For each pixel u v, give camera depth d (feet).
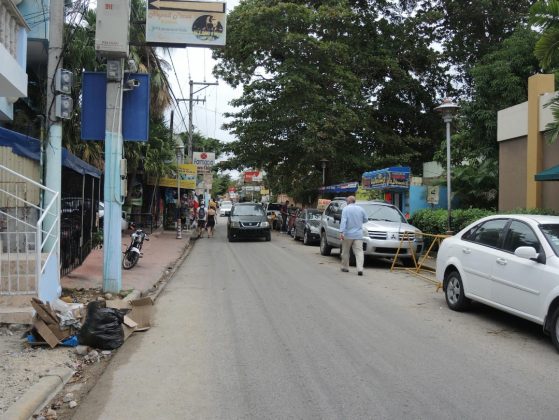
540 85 45.32
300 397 16.15
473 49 100.07
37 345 21.21
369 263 51.24
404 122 109.09
